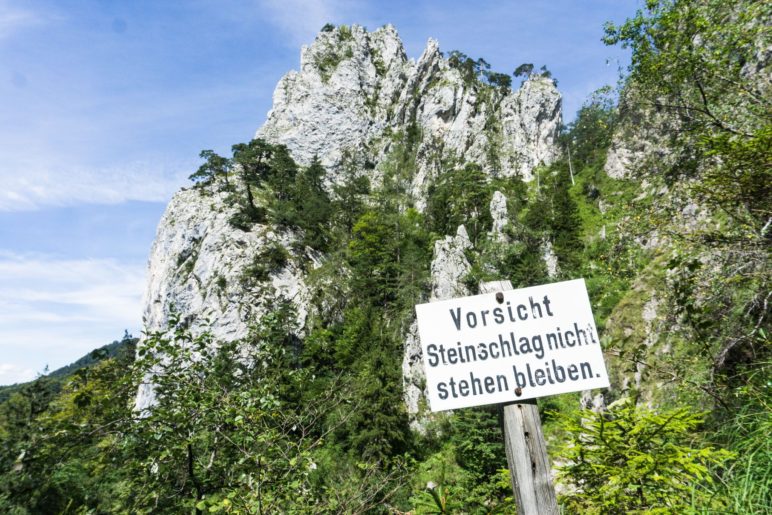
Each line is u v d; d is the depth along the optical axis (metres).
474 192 79.38
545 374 2.26
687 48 8.82
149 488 5.51
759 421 2.94
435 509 3.49
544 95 119.81
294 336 52.84
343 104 130.25
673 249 6.27
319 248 80.00
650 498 2.84
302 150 125.31
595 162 83.44
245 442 4.93
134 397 5.79
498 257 57.56
